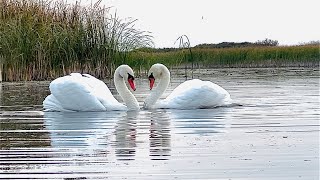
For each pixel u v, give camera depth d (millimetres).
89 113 14820
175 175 8375
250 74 32156
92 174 8461
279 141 10656
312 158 9258
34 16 26609
